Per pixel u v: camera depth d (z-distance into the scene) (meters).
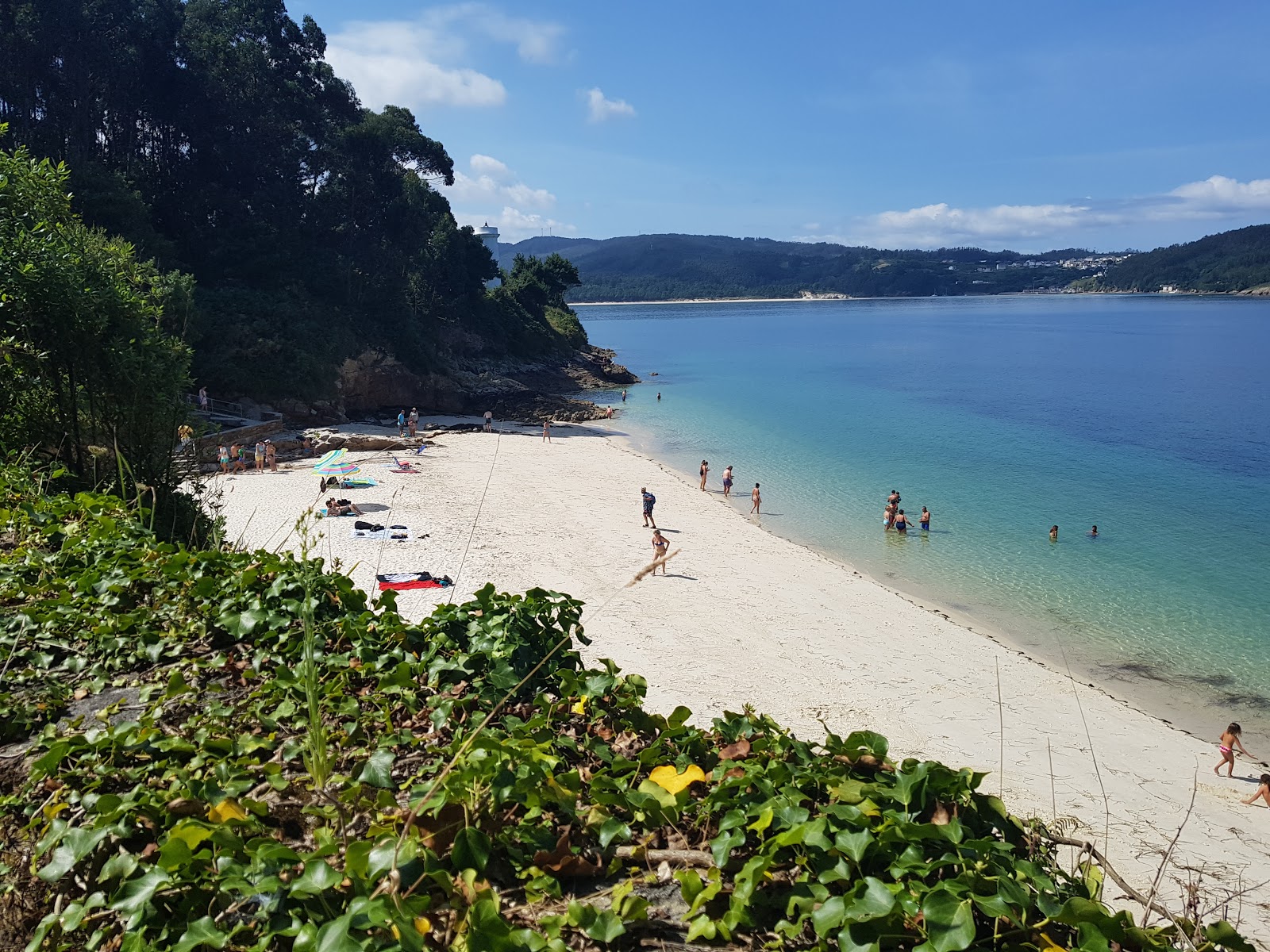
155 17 57.41
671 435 56.56
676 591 25.05
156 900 3.21
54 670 5.60
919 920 3.13
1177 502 38.59
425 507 33.12
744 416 64.81
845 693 18.89
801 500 38.91
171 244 52.38
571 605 6.07
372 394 61.41
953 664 20.88
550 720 5.17
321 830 3.69
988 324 199.12
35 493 9.80
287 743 4.35
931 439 54.75
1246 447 51.81
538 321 95.75
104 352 13.89
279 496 33.12
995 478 43.41
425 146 70.81
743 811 3.87
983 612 25.48
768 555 29.50
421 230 70.81
